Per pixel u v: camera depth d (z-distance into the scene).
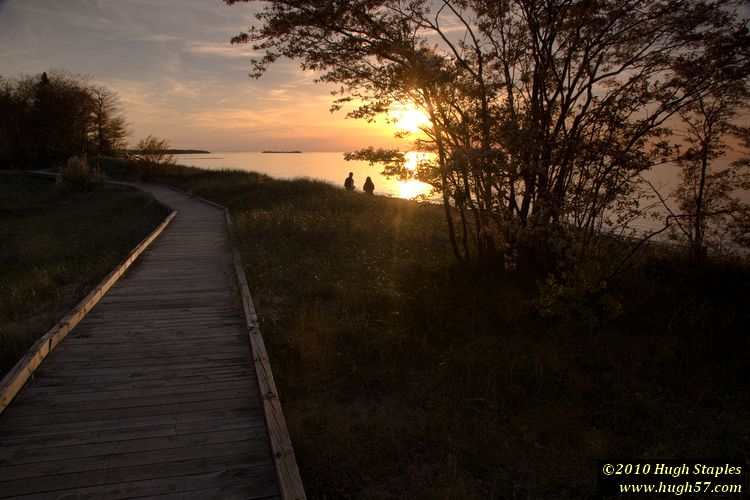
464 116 5.97
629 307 6.07
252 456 3.32
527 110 6.18
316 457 3.68
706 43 5.89
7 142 59.50
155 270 8.97
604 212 6.16
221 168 36.84
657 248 8.20
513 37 6.61
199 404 4.02
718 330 5.51
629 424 4.24
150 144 37.78
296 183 23.19
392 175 6.46
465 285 6.92
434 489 3.43
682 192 7.31
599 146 5.67
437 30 6.92
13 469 3.07
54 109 60.53
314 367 5.18
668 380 4.82
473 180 6.11
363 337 5.61
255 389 4.31
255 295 7.27
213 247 11.33
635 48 6.41
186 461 3.23
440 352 5.43
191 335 5.61
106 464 3.16
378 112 6.82
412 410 4.46
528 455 3.87
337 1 6.54
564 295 5.76
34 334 5.84
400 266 8.20
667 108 5.82
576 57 6.41
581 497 3.44
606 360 5.11
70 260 11.70
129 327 5.82
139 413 3.84
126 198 25.64
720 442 3.98
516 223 6.12
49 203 29.09
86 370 4.59
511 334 5.64
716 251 7.35
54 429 3.56
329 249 10.12
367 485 3.50
